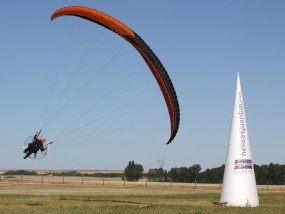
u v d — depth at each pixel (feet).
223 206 95.40
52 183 251.19
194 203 101.45
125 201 103.86
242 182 98.37
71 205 91.35
